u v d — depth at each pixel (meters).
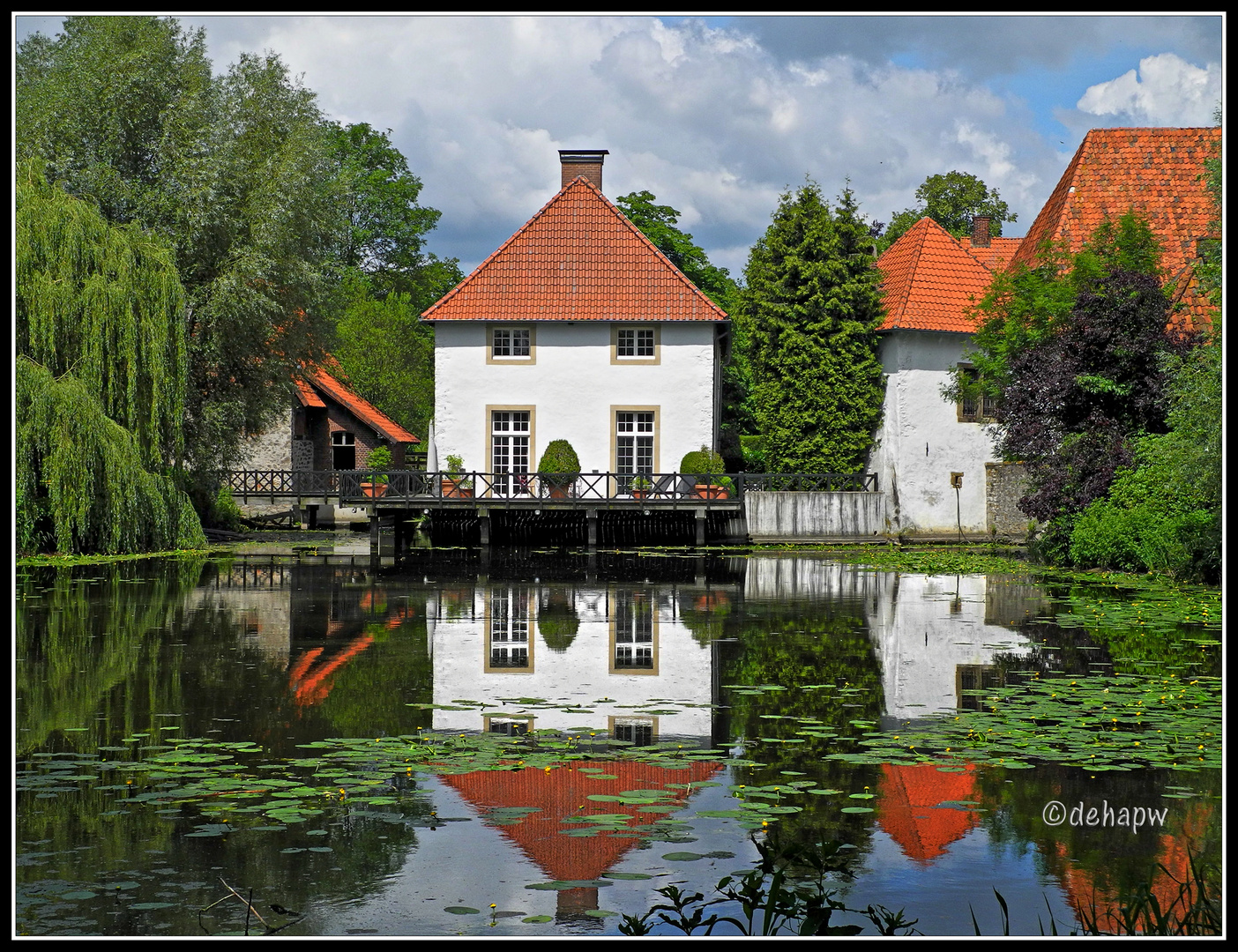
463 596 18.98
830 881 5.96
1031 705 10.00
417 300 55.50
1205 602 16.98
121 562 24.17
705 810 7.08
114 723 9.48
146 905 5.62
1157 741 8.63
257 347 32.53
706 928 5.35
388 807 7.20
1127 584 19.81
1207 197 28.52
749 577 22.39
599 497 30.83
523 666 12.32
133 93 29.45
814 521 32.72
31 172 24.45
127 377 24.34
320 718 9.66
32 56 30.64
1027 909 5.59
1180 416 18.20
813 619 16.09
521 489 32.59
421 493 31.42
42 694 10.71
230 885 5.92
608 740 8.82
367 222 53.69
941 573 23.06
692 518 32.09
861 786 7.58
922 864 6.19
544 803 7.25
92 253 24.03
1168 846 6.44
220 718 9.69
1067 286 25.91
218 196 30.14
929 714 9.72
